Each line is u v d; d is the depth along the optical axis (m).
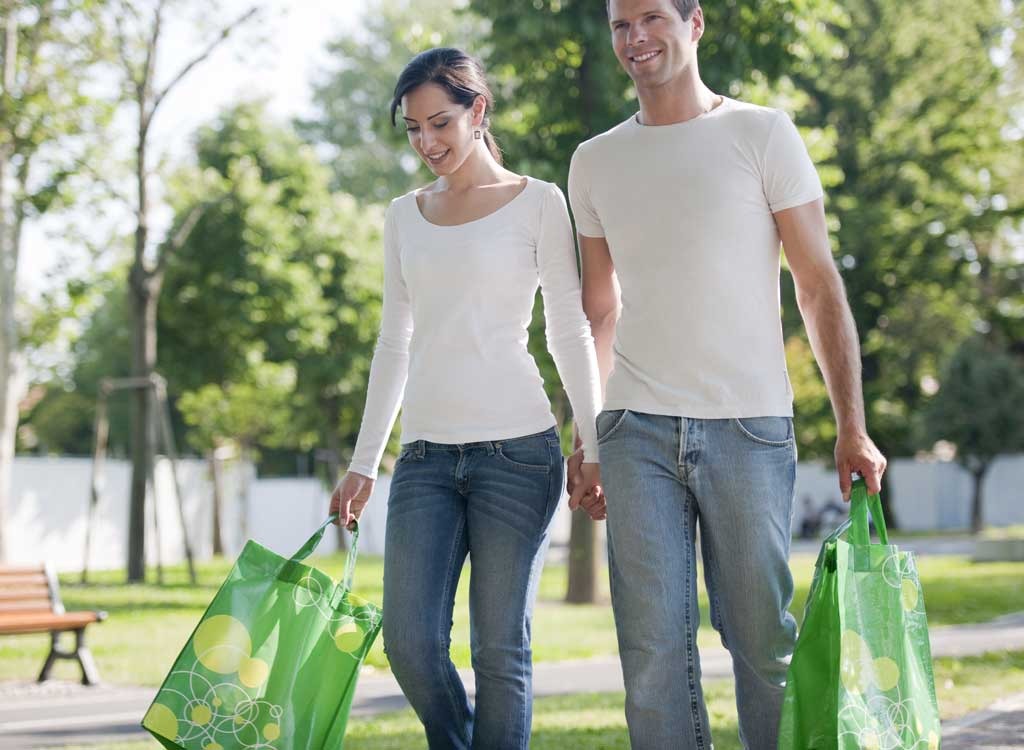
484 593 7.78
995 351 75.69
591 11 30.00
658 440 7.21
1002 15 63.47
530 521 7.81
